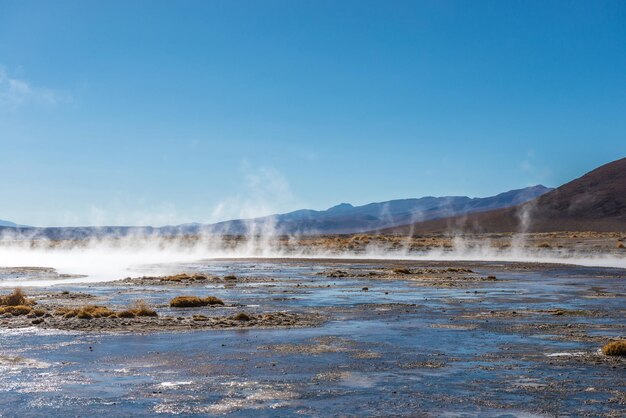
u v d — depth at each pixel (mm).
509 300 42938
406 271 71875
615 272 72250
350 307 38938
